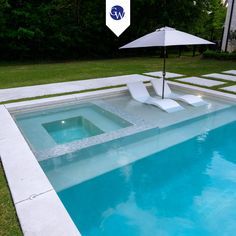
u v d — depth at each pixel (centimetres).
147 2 1859
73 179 349
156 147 445
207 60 1573
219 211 296
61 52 1928
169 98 700
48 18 1730
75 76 988
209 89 749
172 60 1633
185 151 436
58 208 231
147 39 573
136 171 375
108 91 724
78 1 1844
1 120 476
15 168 301
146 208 299
